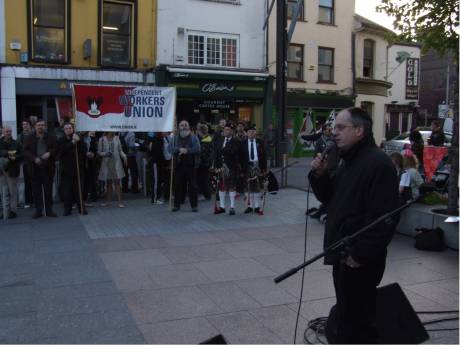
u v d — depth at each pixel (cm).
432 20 862
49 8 1727
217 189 1023
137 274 616
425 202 838
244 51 2075
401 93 2838
